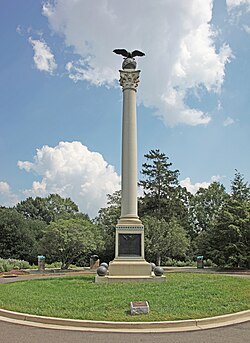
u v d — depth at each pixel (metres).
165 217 70.62
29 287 20.22
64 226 47.44
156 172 74.12
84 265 56.72
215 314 12.57
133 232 24.59
